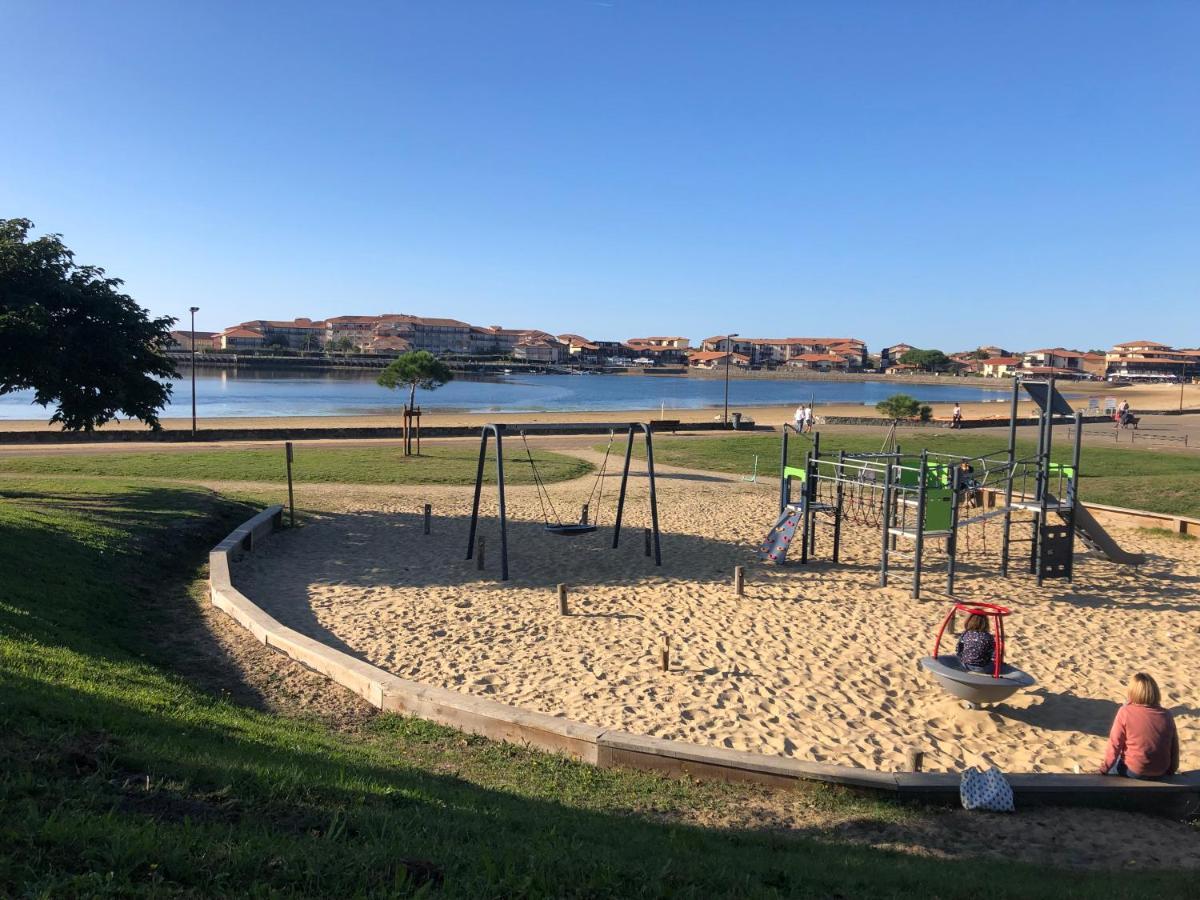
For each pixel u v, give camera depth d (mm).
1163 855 6336
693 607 13430
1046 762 8188
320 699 9414
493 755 7914
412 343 197250
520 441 41812
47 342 16656
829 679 10305
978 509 23609
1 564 11672
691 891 4469
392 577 15070
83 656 8602
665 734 8539
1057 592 14898
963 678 9078
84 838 4102
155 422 18922
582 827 5719
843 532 20172
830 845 6023
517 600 13648
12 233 17422
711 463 34344
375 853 4395
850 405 97938
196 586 14117
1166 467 31953
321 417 61812
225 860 4109
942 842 6422
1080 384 164250
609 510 22797
